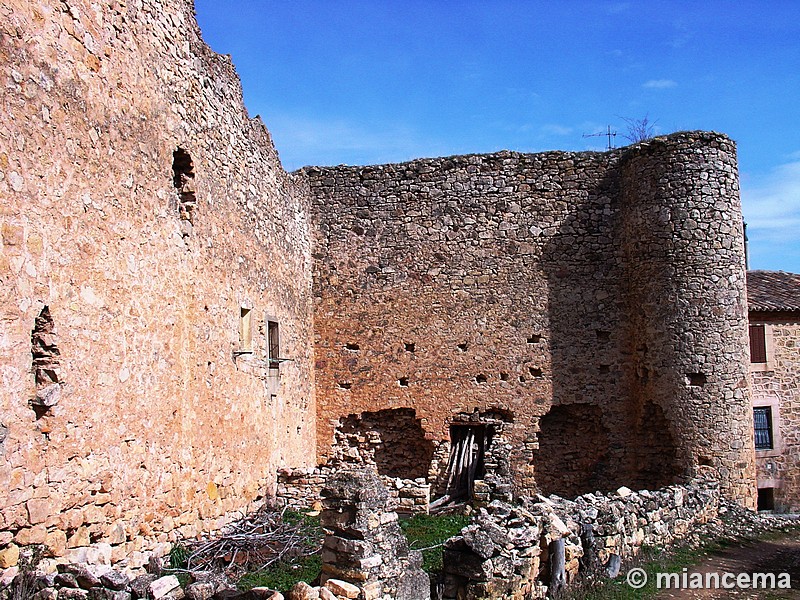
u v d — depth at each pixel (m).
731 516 14.59
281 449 14.16
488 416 17.00
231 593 6.33
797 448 18.08
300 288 16.41
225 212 11.41
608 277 17.14
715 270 15.59
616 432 16.81
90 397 7.20
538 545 8.98
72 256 6.96
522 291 17.20
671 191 15.93
